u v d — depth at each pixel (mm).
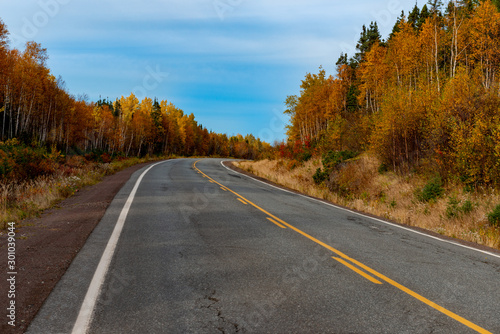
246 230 7148
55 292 3600
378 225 8789
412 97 16891
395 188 15211
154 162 37812
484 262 5676
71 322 2980
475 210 10531
